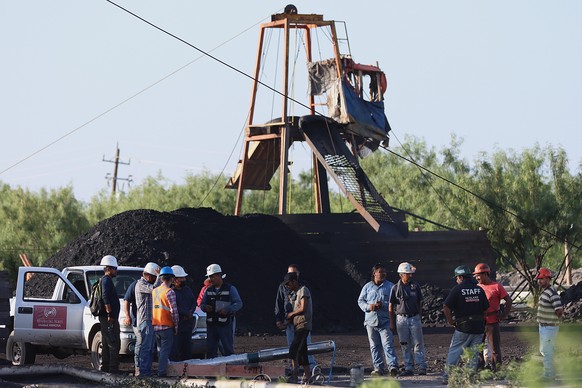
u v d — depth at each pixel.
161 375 64.44
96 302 68.19
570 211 161.50
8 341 80.75
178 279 67.25
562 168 166.12
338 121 175.88
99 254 130.25
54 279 108.50
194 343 72.00
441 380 60.59
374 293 66.81
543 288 56.72
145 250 130.38
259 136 178.25
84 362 84.94
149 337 66.00
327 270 150.12
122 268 79.06
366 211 154.25
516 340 101.44
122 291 76.62
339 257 155.25
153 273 66.50
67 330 75.94
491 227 164.00
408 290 66.62
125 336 71.94
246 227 153.88
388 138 181.00
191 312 67.69
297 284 60.47
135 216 138.88
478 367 62.88
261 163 186.88
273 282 138.25
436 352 90.25
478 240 158.25
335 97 175.50
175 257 129.88
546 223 162.12
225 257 136.38
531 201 165.88
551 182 169.38
